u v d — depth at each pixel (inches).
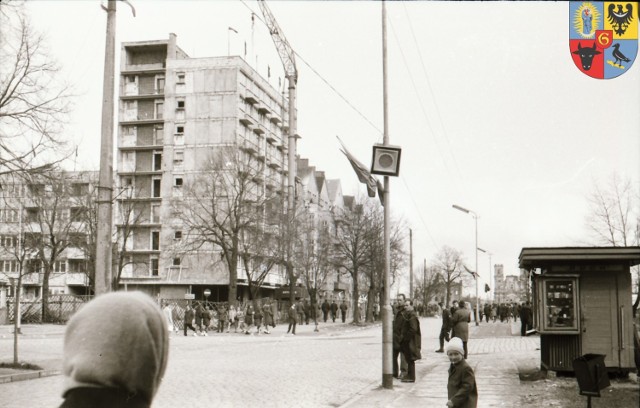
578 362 415.8
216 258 2861.7
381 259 2746.1
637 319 763.4
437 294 4972.9
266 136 3297.2
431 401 528.7
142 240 3004.4
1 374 668.7
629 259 607.2
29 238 1975.9
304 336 1611.7
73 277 3095.5
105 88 578.6
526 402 490.3
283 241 2174.0
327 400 541.3
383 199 623.2
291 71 3496.6
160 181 3038.9
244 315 1871.3
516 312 2618.1
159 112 3065.9
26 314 2059.5
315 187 4025.6
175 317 1926.7
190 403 520.4
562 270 629.3
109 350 60.6
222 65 2967.5
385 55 627.8
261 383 645.9
